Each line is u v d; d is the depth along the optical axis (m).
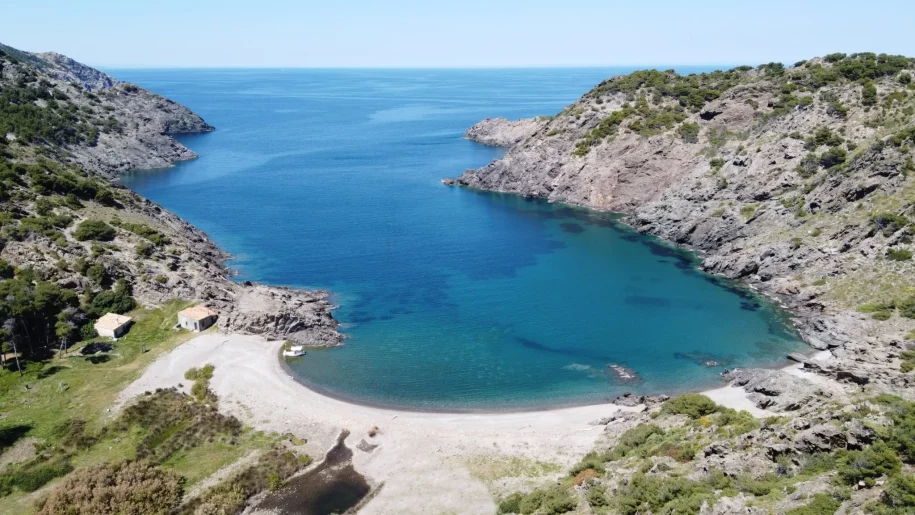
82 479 63.41
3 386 81.94
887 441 45.72
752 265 130.88
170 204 191.00
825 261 119.62
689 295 124.38
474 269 139.50
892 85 157.25
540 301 121.62
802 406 71.19
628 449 65.81
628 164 190.38
